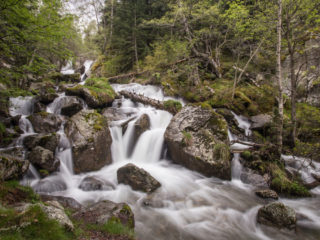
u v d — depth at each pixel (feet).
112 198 20.54
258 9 41.75
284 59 53.93
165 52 61.93
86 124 28.19
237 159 28.84
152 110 42.01
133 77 69.36
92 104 39.17
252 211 19.83
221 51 70.54
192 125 29.48
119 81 71.20
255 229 17.21
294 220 16.93
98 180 23.32
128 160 31.40
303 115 41.09
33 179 21.21
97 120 28.94
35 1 19.65
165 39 67.67
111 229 13.38
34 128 30.48
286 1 33.14
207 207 20.12
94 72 85.40
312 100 45.73
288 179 25.21
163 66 63.36
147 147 31.53
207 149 26.68
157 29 78.74
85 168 25.62
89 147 25.70
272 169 26.02
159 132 32.76
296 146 33.81
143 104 46.80
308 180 26.50
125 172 22.98
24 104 39.50
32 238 9.36
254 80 55.01
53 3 19.38
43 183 20.84
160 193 21.63
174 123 30.22
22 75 25.02
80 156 25.31
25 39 20.75
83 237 11.80
